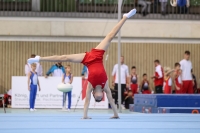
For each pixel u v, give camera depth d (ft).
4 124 30.37
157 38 78.79
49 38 77.25
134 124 30.63
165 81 69.00
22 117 38.06
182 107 53.01
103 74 35.35
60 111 59.36
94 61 35.55
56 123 31.37
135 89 71.61
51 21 76.18
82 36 77.10
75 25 76.54
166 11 78.48
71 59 35.53
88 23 76.74
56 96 66.13
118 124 30.58
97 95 35.06
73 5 77.05
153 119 36.06
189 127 28.37
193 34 78.48
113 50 78.28
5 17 75.36
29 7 76.79
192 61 79.46
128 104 69.46
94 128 27.32
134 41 78.64
